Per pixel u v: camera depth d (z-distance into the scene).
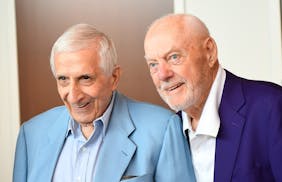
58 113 1.51
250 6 2.47
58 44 1.26
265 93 1.31
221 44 2.49
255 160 1.28
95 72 1.26
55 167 1.39
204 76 1.32
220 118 1.35
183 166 1.36
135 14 2.56
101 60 1.27
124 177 1.32
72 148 1.40
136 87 2.58
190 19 1.30
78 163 1.37
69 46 1.24
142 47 2.58
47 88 2.56
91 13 2.55
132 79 2.58
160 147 1.36
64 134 1.42
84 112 1.32
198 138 1.36
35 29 2.54
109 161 1.34
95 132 1.37
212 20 2.48
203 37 1.31
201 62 1.31
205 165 1.37
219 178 1.30
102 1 2.55
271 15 2.45
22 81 2.55
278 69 2.46
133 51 2.57
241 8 2.47
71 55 1.25
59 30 2.55
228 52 2.50
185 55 1.27
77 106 1.30
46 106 2.57
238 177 1.28
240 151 1.29
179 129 1.41
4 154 2.49
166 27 1.28
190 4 2.48
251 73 2.50
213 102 1.34
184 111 1.38
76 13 2.55
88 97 1.29
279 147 1.22
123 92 2.58
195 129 1.40
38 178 1.38
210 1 2.47
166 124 1.40
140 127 1.40
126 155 1.34
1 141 2.49
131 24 2.56
